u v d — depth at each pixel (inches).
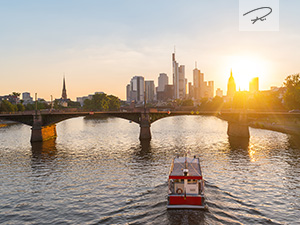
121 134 4244.6
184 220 1026.1
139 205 1233.4
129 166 2046.0
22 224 1091.9
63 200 1347.2
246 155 2421.3
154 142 3302.2
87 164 2142.0
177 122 6914.4
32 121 3597.4
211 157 2345.0
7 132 4810.5
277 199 1310.3
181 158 1393.9
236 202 1256.2
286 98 4456.2
